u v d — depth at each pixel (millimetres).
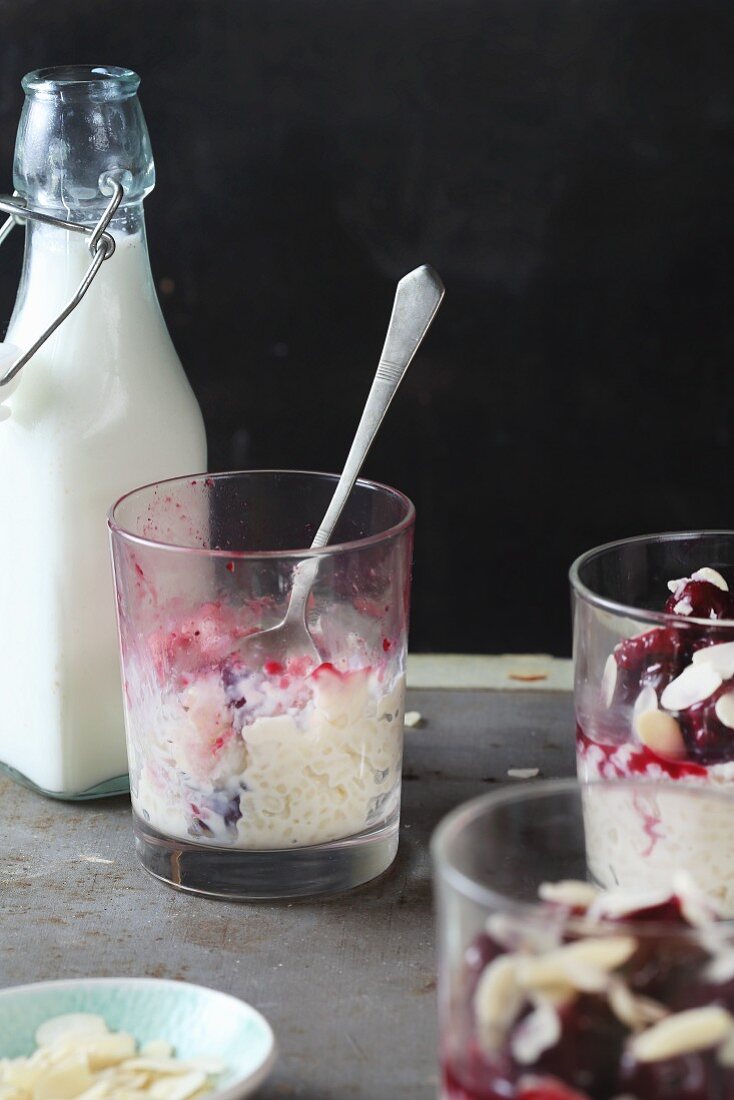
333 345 990
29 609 747
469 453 1010
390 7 938
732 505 1015
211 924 694
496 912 551
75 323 735
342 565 692
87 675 749
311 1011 656
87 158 734
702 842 619
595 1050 542
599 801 614
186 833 703
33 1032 630
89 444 731
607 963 543
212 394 999
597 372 994
